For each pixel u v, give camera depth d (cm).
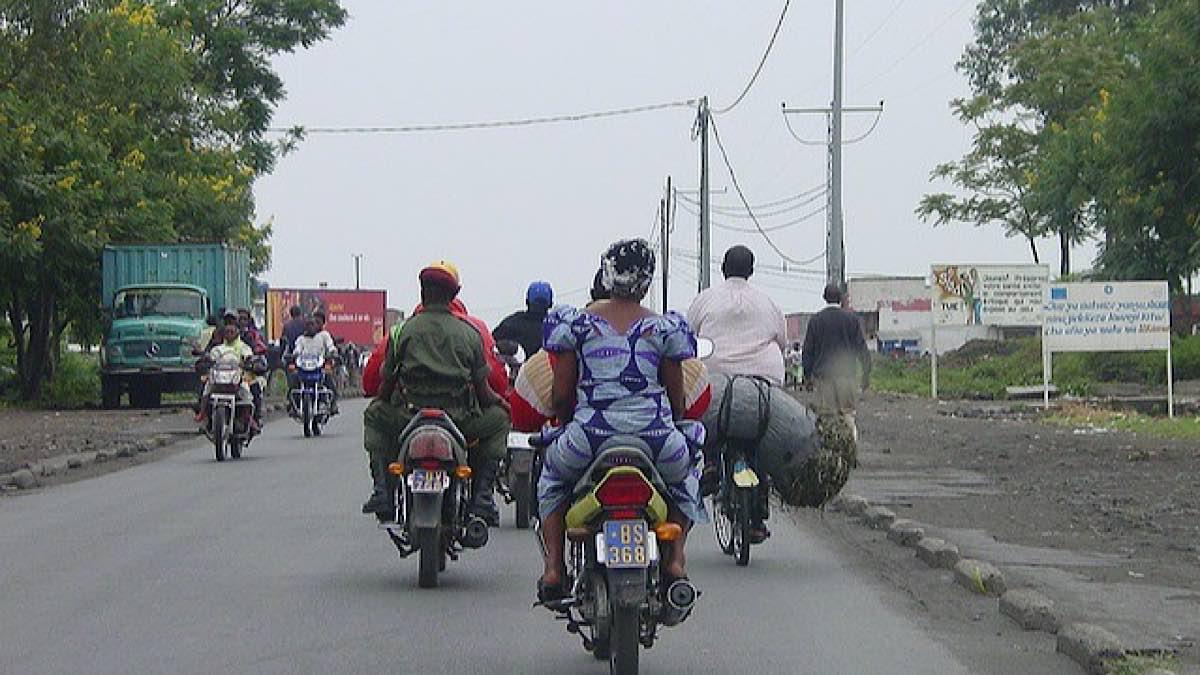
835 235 3891
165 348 3644
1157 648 820
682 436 742
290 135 6003
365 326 6738
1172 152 2250
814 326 1761
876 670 809
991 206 6631
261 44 5897
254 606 995
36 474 1859
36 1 3541
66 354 4853
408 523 1038
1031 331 7269
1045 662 824
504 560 1188
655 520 715
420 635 903
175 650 860
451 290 1070
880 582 1091
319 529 1363
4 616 960
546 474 758
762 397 1113
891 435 2512
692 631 916
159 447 2372
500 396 1080
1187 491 1609
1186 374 4466
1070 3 6744
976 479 1767
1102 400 3466
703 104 5975
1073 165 3353
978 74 6988
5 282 3809
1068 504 1505
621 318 745
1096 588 1023
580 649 862
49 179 3653
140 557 1203
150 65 4225
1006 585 1030
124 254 3897
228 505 1548
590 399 734
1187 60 2206
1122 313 3016
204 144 4888
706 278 6003
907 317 7800
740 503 1148
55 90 3762
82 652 855
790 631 915
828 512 1498
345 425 2875
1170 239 2395
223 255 3934
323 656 846
